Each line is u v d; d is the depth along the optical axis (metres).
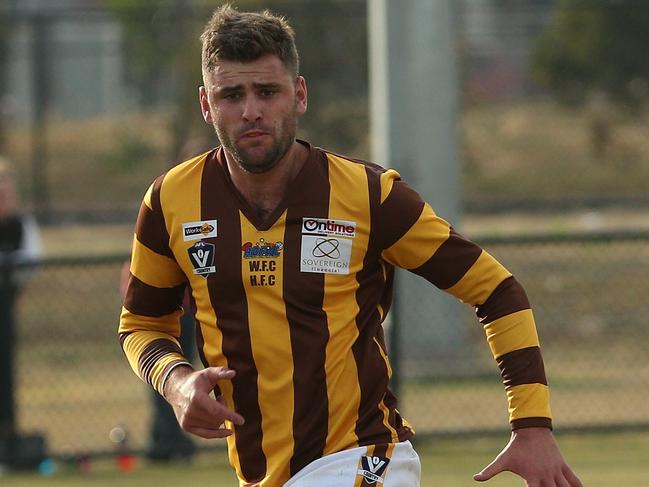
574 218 58.50
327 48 55.09
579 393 31.31
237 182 11.62
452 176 34.25
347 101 55.44
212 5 56.78
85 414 31.47
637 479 23.53
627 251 43.25
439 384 31.88
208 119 11.86
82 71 78.81
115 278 43.59
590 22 64.19
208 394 10.72
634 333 37.44
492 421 28.78
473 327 35.78
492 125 69.00
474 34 63.84
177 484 24.23
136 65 64.00
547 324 38.59
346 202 11.51
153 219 11.84
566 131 67.94
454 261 11.63
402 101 33.81
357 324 11.52
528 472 11.41
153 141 69.75
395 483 11.48
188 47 59.25
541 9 78.69
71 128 73.31
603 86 65.56
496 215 58.94
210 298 11.59
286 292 11.39
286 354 11.37
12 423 26.59
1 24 61.00
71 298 42.03
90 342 38.88
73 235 55.34
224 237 11.55
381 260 11.74
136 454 26.42
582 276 41.62
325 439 11.39
